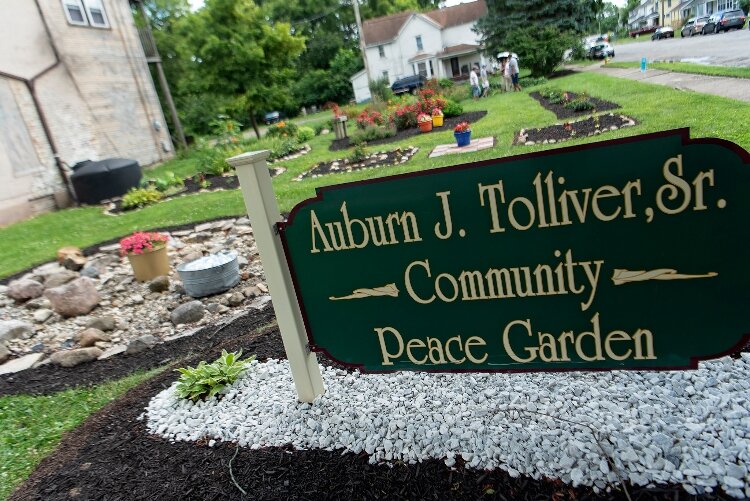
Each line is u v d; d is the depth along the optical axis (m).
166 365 4.25
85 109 16.00
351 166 11.40
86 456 2.93
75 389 4.20
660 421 2.12
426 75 44.97
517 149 9.01
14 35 13.75
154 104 19.80
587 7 27.31
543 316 2.12
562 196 1.93
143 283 6.72
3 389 4.48
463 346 2.31
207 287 5.81
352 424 2.56
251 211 2.44
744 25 28.19
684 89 11.12
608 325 2.04
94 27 16.64
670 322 1.96
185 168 17.41
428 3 63.88
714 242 1.81
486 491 2.04
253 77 22.56
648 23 68.06
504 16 27.72
